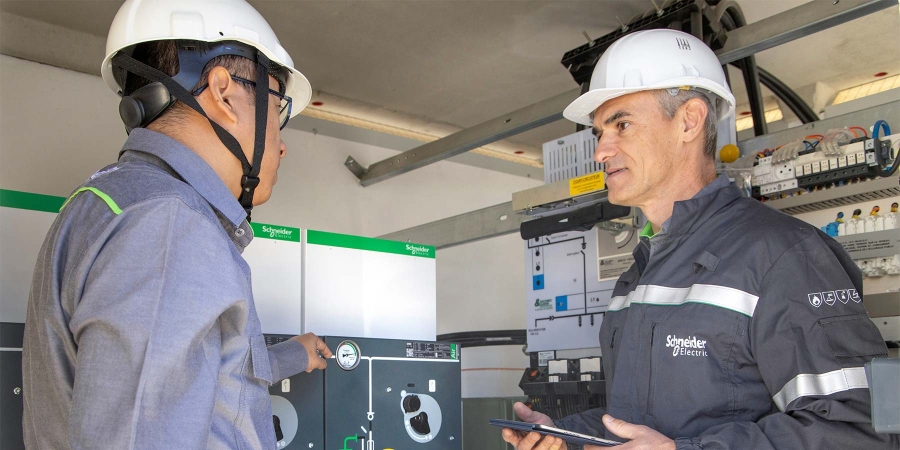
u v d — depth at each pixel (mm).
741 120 4000
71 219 943
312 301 2057
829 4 2074
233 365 974
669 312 1414
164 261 865
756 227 1404
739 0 2834
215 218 981
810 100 3689
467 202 4297
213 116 1070
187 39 1078
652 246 1604
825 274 1304
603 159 1625
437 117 3867
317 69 3287
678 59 1611
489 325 4219
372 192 3908
